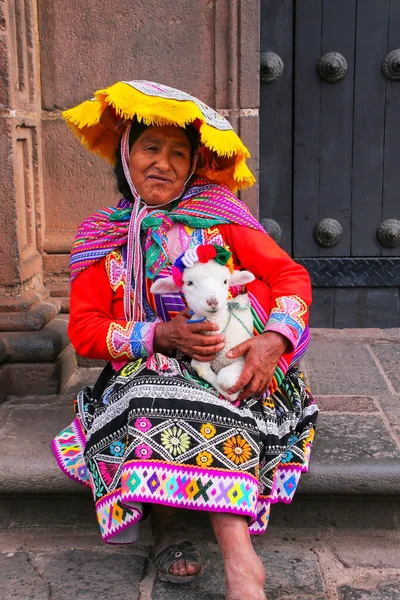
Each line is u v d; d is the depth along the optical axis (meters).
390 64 3.25
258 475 1.82
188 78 2.74
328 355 3.10
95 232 2.03
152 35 2.71
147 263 1.95
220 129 1.95
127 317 1.99
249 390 1.80
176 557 1.85
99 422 1.86
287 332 1.83
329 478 2.04
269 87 3.32
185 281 1.75
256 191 2.80
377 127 3.34
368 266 3.46
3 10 2.44
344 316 3.52
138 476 1.67
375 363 2.99
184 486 1.67
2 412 2.49
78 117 2.05
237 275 1.79
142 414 1.71
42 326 2.66
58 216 2.88
